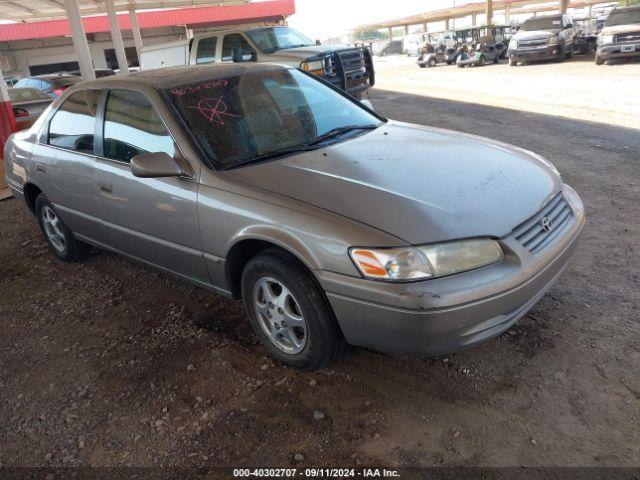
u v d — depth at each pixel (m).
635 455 2.29
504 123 9.07
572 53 20.72
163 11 26.45
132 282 4.39
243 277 3.04
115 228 3.85
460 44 24.61
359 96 10.41
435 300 2.36
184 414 2.80
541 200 2.87
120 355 3.38
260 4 27.28
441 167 3.03
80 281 4.50
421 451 2.42
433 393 2.77
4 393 3.12
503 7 44.44
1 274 4.82
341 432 2.58
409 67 27.08
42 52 27.84
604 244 4.17
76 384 3.13
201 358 3.25
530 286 2.57
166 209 3.30
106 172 3.70
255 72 3.85
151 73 3.89
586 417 2.51
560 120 8.93
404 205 2.61
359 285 2.47
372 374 2.96
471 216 2.57
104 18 26.48
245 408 2.80
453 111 10.74
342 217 2.59
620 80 13.21
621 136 7.49
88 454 2.60
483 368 2.91
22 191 4.88
